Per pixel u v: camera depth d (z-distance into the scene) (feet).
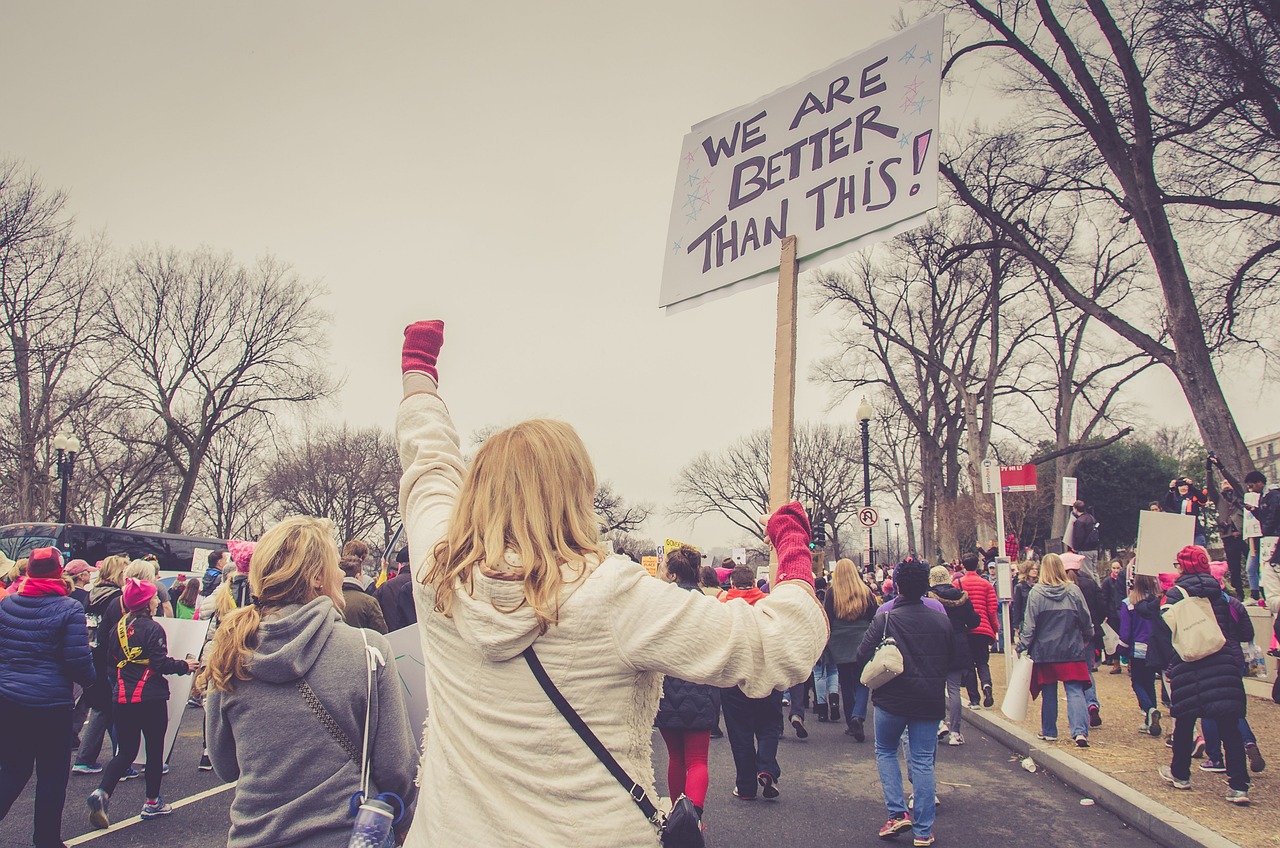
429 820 5.23
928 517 109.09
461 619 5.25
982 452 98.73
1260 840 17.94
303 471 166.61
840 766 28.12
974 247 65.10
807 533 5.76
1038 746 28.50
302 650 8.48
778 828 20.90
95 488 121.08
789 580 5.37
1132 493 142.61
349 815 8.27
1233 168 57.31
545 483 5.38
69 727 16.93
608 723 5.02
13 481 101.45
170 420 111.24
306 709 8.42
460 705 5.26
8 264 98.22
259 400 117.70
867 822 21.43
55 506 111.75
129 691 20.38
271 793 8.29
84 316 104.32
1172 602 22.16
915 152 10.94
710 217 13.00
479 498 5.43
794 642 5.07
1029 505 139.33
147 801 21.35
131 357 110.01
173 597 47.65
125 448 117.70
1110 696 39.81
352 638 8.83
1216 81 53.93
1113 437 92.43
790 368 9.50
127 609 20.66
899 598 20.45
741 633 4.97
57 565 17.20
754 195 12.49
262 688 8.49
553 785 4.91
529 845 4.83
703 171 13.26
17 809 22.45
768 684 5.01
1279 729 30.66
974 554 39.91
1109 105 57.16
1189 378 51.52
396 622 23.24
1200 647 21.34
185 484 112.37
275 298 116.26
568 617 5.03
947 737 32.32
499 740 5.02
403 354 7.42
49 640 16.67
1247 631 21.97
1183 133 55.06
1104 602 39.68
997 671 51.44
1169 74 55.52
